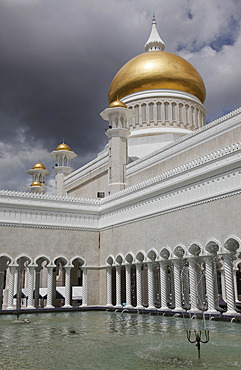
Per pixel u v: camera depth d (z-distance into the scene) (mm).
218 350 10820
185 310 20484
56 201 28266
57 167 42562
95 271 28750
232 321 16688
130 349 11055
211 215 19125
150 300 22922
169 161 28656
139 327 15961
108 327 16188
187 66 38875
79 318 20484
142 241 24281
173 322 17547
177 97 37656
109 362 9430
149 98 37719
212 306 18516
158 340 12586
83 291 27906
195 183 20594
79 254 28359
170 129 36594
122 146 32781
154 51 40031
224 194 18391
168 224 22156
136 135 37000
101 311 25266
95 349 11117
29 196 27234
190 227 20422
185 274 24188
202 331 14344
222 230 18312
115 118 33312
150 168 30297
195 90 38688
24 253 26219
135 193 25891
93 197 36469
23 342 12492
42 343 12266
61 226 27984
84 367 8930
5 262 29047
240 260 30766
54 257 27281
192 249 20297
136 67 38469
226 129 24141
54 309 24953
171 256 21516
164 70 37625
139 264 24406
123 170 32500
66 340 12828
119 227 27062
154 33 44625
